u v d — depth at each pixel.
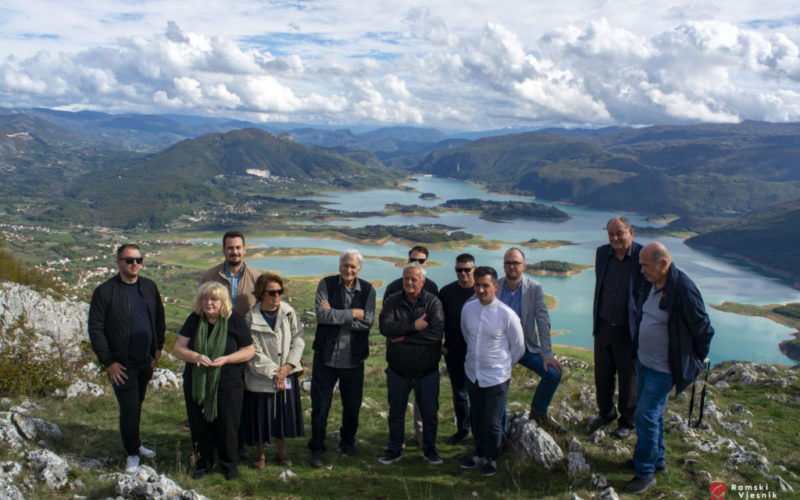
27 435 6.94
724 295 138.38
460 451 8.32
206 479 6.74
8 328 10.38
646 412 6.32
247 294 7.67
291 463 7.56
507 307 7.25
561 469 7.02
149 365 7.11
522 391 12.70
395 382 7.75
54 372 10.01
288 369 7.15
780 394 10.63
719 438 7.77
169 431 8.40
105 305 6.65
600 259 7.68
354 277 7.72
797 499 6.05
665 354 6.40
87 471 6.41
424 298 7.67
